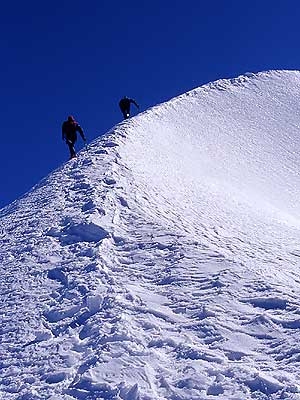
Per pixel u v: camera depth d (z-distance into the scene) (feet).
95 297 47.50
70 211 70.38
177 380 36.78
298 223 103.91
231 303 45.85
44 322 46.73
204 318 43.96
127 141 104.63
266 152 147.02
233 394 34.94
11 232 69.82
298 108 183.11
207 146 135.13
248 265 56.24
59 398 36.40
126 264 54.70
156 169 97.40
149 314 44.86
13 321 47.55
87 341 42.32
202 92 173.06
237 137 149.89
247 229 83.92
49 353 42.09
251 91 187.11
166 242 58.39
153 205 75.05
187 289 48.55
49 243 62.34
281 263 67.21
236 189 113.29
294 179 135.54
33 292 52.13
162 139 121.39
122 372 37.81
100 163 88.69
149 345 41.01
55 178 88.63
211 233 73.46
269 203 114.32
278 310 44.45
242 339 41.19
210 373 37.19
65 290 50.78
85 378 37.40
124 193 75.25
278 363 37.96
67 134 102.53
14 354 42.98
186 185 97.14
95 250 57.06
